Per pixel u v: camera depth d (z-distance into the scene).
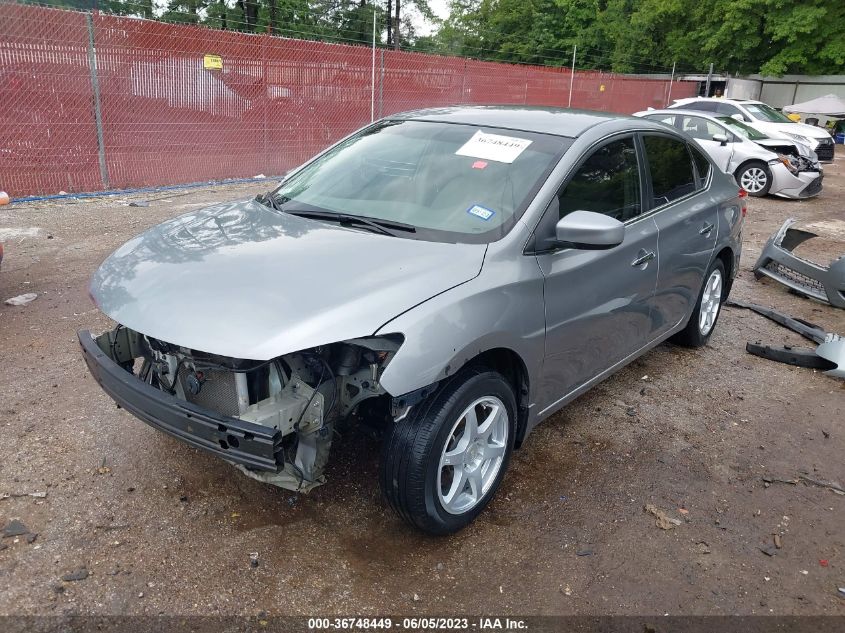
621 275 3.70
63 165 9.51
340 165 3.86
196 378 2.72
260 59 11.36
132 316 2.66
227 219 3.46
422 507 2.75
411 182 3.50
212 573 2.69
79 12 9.12
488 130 3.73
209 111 10.92
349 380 2.73
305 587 2.65
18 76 8.81
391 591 2.67
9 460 3.30
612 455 3.76
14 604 2.46
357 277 2.73
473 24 37.06
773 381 4.86
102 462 3.33
